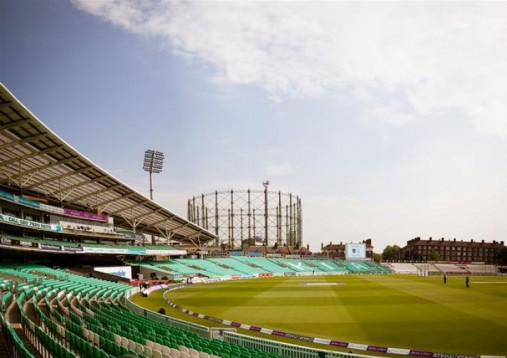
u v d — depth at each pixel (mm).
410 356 20859
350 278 95375
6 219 46844
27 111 38250
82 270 64375
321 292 56562
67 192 65812
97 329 19422
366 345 22812
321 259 140500
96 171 57531
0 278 37281
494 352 21672
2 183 55406
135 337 18203
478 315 33656
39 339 16516
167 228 97250
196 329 23281
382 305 41062
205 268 97875
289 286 68500
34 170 52875
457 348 22500
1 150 45625
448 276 108188
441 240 192000
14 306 27141
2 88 33875
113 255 83688
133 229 89188
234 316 34656
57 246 57938
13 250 58125
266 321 31875
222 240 146375
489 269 144000
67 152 49500
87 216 67875
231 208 146875
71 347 16578
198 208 154875
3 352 14953
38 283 37562
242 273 102500
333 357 17438
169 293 56406
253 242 158625
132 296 50688
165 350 16047
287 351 18812
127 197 71562
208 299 48344
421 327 28484
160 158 103938
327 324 30219
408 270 139375
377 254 196500
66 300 33062
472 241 195000
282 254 140250
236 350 16938
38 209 55938
